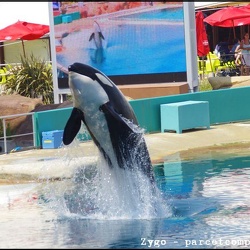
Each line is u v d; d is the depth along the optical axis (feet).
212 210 43.01
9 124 73.82
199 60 112.88
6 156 65.05
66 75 89.20
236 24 111.04
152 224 40.04
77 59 89.40
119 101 41.47
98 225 40.24
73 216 42.73
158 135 73.36
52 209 44.88
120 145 42.14
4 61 122.52
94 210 43.78
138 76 88.28
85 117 41.34
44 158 61.77
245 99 82.38
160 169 58.23
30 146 70.44
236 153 64.64
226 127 77.00
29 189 52.21
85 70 40.57
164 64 87.35
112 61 88.94
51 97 91.45
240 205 44.09
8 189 52.65
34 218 42.65
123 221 41.06
